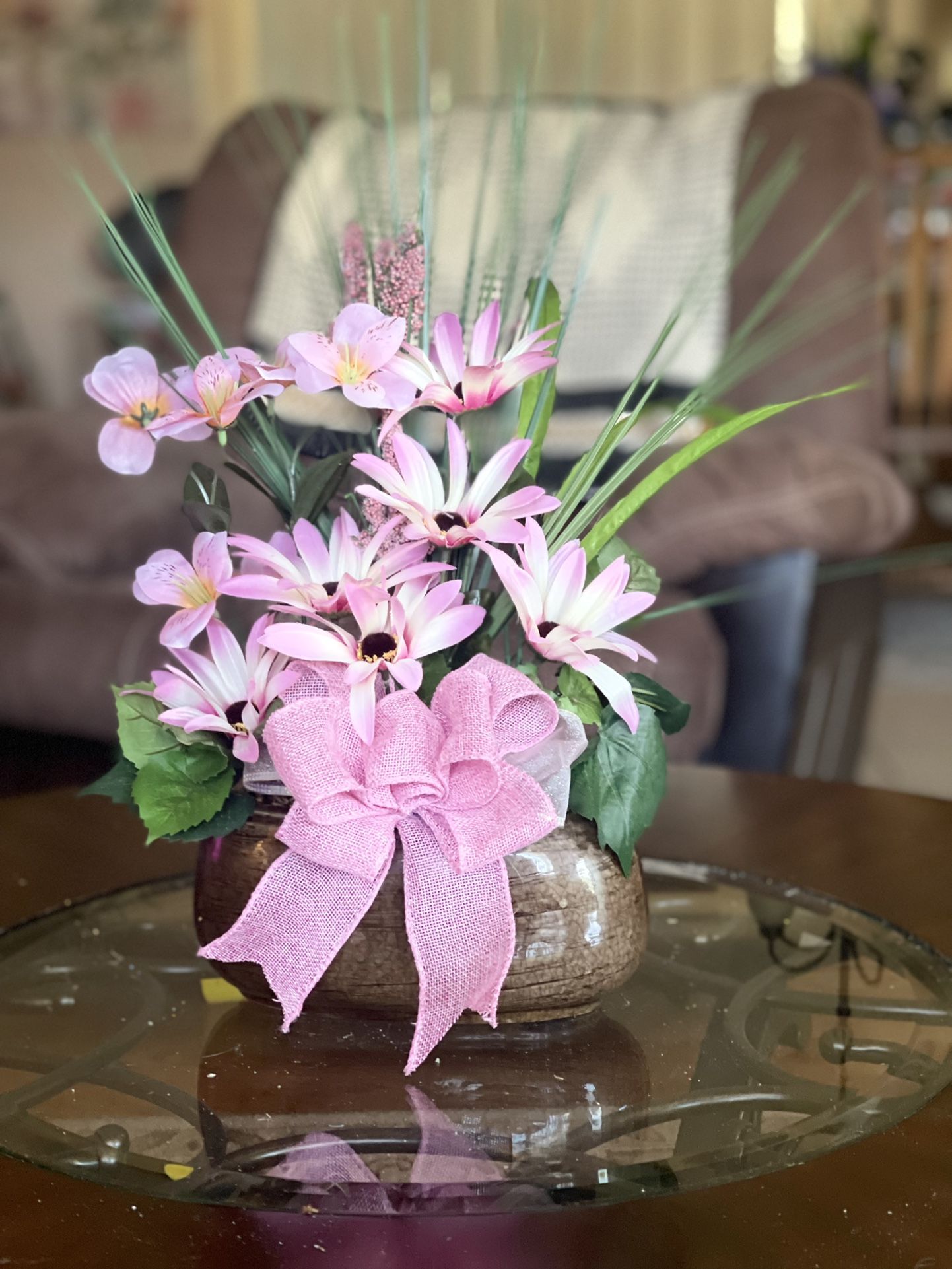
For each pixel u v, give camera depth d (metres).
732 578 2.10
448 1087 0.84
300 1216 0.73
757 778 1.52
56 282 6.12
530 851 0.89
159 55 6.09
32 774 2.18
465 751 0.85
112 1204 0.74
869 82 5.76
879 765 3.38
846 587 2.17
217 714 0.89
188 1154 0.78
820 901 1.12
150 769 0.90
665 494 2.06
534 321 0.95
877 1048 0.88
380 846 0.86
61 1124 0.81
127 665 2.08
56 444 2.37
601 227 2.73
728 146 2.68
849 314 2.48
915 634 4.64
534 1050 0.89
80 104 6.11
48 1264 0.70
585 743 0.88
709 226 2.65
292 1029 0.91
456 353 0.87
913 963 1.01
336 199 2.96
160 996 0.97
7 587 2.21
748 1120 0.81
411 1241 0.72
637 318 2.72
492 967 0.86
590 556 0.93
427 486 0.86
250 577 0.84
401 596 0.85
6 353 6.11
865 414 2.46
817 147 2.59
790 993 0.96
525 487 0.90
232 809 0.90
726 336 2.59
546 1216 0.73
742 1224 0.73
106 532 2.25
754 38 6.84
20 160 6.11
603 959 0.90
